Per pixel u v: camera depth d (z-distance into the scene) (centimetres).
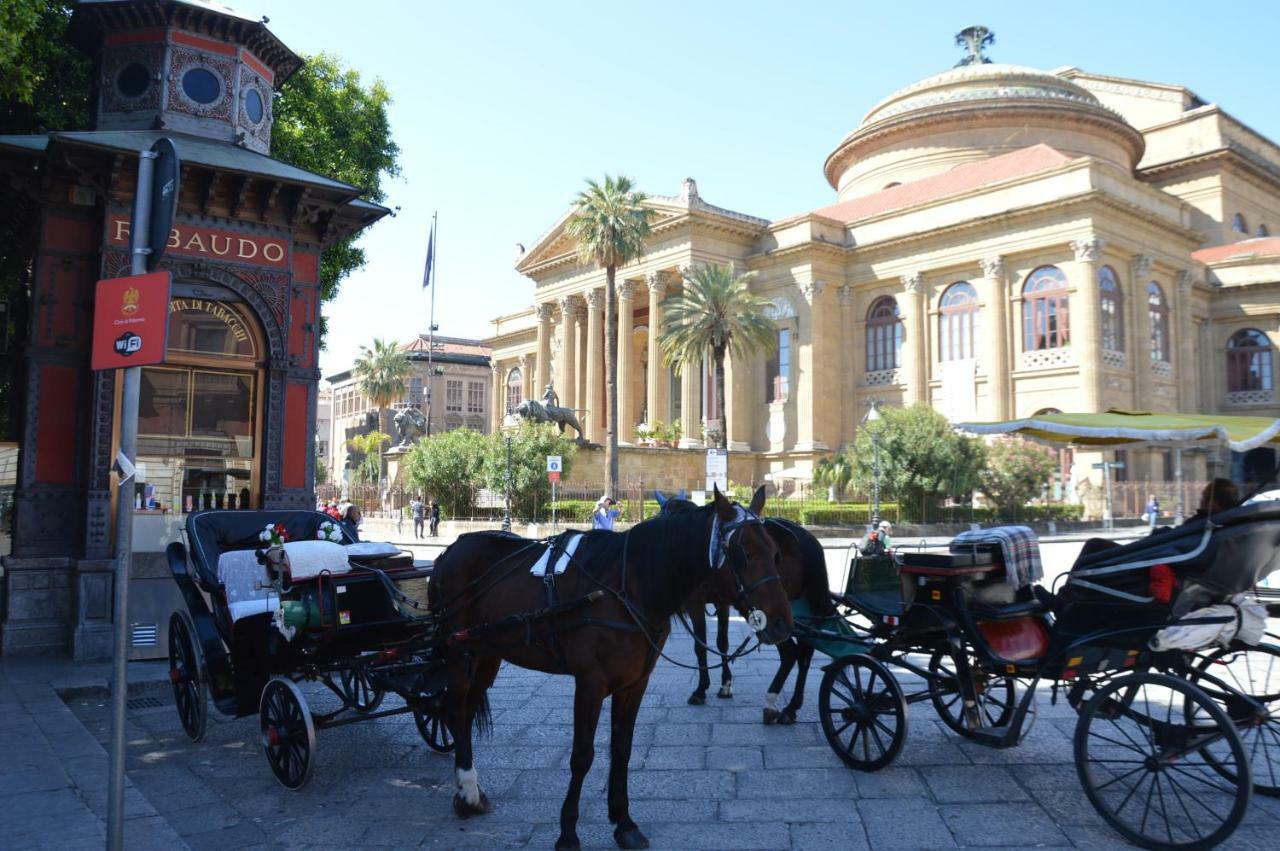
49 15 1334
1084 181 4288
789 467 5178
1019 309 4547
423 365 9281
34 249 1191
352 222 1352
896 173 5941
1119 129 5588
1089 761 600
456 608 671
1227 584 582
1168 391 4744
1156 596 594
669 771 732
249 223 1245
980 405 4631
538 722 899
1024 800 650
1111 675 682
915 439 3812
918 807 638
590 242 4300
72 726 841
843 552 3045
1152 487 4125
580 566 612
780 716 880
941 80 5969
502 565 657
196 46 1291
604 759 771
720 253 5353
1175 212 4778
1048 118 5575
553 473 3559
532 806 656
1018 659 674
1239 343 5219
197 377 1225
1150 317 4644
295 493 1273
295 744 688
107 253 1148
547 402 4566
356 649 748
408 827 617
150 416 1191
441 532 4297
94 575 1124
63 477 1161
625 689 598
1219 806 630
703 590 610
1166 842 550
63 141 1072
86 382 1177
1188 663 623
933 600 723
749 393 5466
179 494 1202
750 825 608
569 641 591
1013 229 4525
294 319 1300
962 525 3822
